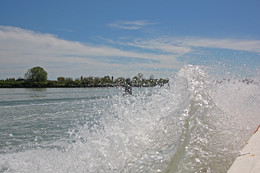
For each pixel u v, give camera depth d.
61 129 8.02
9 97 18.45
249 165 2.36
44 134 7.29
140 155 3.87
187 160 3.27
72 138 6.71
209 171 2.99
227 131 4.00
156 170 3.29
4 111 12.00
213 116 4.25
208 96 4.66
